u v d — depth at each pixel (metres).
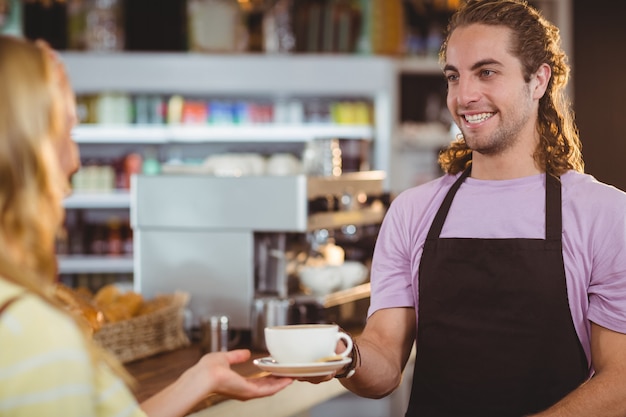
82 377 1.14
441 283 2.25
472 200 2.27
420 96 7.20
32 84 1.19
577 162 2.36
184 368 2.91
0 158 1.17
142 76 6.50
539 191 2.22
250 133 6.65
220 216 3.41
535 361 2.16
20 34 6.59
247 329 3.38
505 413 2.17
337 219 3.53
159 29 6.78
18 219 1.19
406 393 4.24
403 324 2.35
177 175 3.47
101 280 6.64
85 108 6.59
